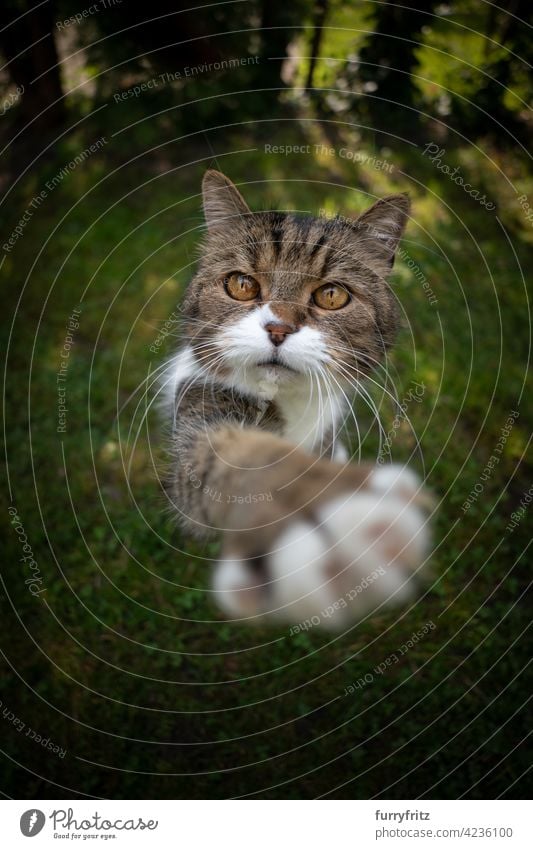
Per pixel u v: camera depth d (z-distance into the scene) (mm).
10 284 696
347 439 565
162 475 505
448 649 502
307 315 407
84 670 486
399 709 478
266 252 412
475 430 610
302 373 406
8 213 754
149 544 536
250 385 412
